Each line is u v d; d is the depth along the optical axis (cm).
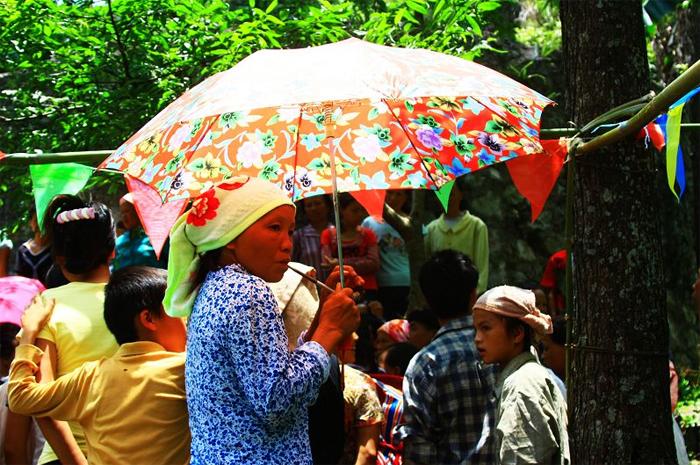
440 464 388
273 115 379
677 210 1055
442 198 402
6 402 375
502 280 979
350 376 396
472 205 998
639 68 367
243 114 376
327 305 281
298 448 274
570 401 368
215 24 628
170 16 623
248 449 266
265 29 594
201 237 276
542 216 1007
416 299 734
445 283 406
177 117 293
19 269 614
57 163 367
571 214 365
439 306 409
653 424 357
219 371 267
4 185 652
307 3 674
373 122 378
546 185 365
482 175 1004
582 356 365
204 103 286
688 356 1041
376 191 407
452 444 388
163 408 319
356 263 712
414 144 370
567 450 343
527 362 355
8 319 419
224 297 267
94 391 323
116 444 317
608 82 363
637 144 362
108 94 618
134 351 327
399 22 645
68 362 353
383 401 433
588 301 364
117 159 317
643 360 357
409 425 391
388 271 770
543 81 1042
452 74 300
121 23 613
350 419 388
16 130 650
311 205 740
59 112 644
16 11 596
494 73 318
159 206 350
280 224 279
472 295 411
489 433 382
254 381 261
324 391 342
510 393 341
